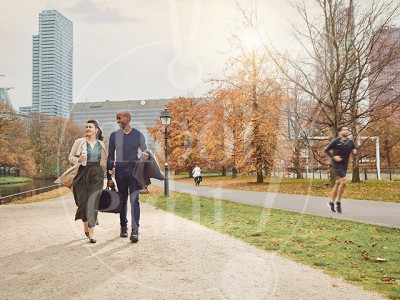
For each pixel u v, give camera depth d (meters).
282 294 3.21
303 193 15.09
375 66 20.22
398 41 20.23
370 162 37.06
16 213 9.90
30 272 3.87
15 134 49.88
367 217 8.62
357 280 3.89
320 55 19.39
